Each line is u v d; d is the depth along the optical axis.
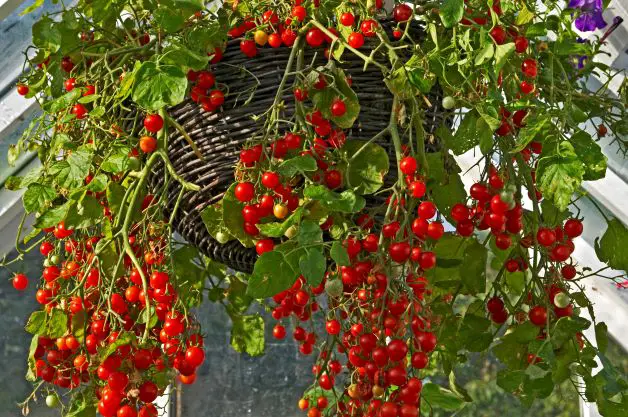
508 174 1.75
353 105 1.70
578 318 1.78
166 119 1.74
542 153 1.69
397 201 1.69
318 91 1.71
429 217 1.69
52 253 2.03
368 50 1.73
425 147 1.79
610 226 1.86
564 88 1.87
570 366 1.78
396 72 1.69
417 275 1.72
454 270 1.97
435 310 1.91
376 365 1.69
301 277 1.77
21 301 3.02
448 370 1.90
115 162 1.76
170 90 1.66
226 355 3.22
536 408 3.10
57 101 1.82
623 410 1.75
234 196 1.70
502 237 1.77
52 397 1.94
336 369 1.96
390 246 1.68
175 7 1.74
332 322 1.83
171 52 1.68
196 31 1.73
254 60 1.74
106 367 1.69
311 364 3.26
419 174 1.72
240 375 3.22
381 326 1.66
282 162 1.67
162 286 1.75
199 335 1.79
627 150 1.97
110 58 1.89
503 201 1.71
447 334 1.90
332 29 1.71
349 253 1.67
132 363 1.69
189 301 2.16
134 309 1.88
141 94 1.66
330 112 1.70
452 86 1.71
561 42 1.80
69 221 1.80
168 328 1.72
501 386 1.74
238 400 3.20
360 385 1.74
